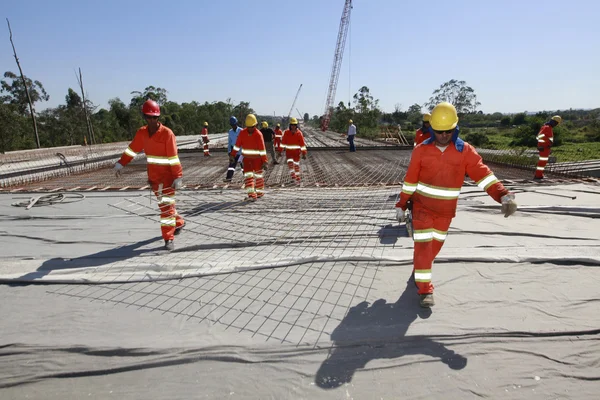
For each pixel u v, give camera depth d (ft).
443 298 11.00
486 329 9.45
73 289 12.09
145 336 9.44
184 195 25.88
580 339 9.11
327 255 13.98
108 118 203.31
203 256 14.60
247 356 8.68
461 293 11.26
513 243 15.34
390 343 9.08
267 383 7.91
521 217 19.26
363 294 11.43
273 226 18.31
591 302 10.65
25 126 126.72
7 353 8.89
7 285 12.42
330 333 9.48
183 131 213.05
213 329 9.71
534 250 14.17
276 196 25.20
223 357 8.64
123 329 9.77
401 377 8.00
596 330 9.34
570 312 10.17
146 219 20.15
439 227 11.03
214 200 24.17
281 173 38.45
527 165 38.40
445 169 10.22
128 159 15.99
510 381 7.84
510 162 40.68
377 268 13.17
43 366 8.50
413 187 10.69
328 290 11.70
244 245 15.81
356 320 10.02
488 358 8.52
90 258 14.58
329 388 7.73
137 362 8.55
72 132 142.00
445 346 8.95
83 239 16.97
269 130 45.52
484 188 10.49
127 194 26.81
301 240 16.14
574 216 19.47
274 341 9.19
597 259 12.99
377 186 28.22
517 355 8.59
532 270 12.66
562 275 12.29
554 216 19.42
